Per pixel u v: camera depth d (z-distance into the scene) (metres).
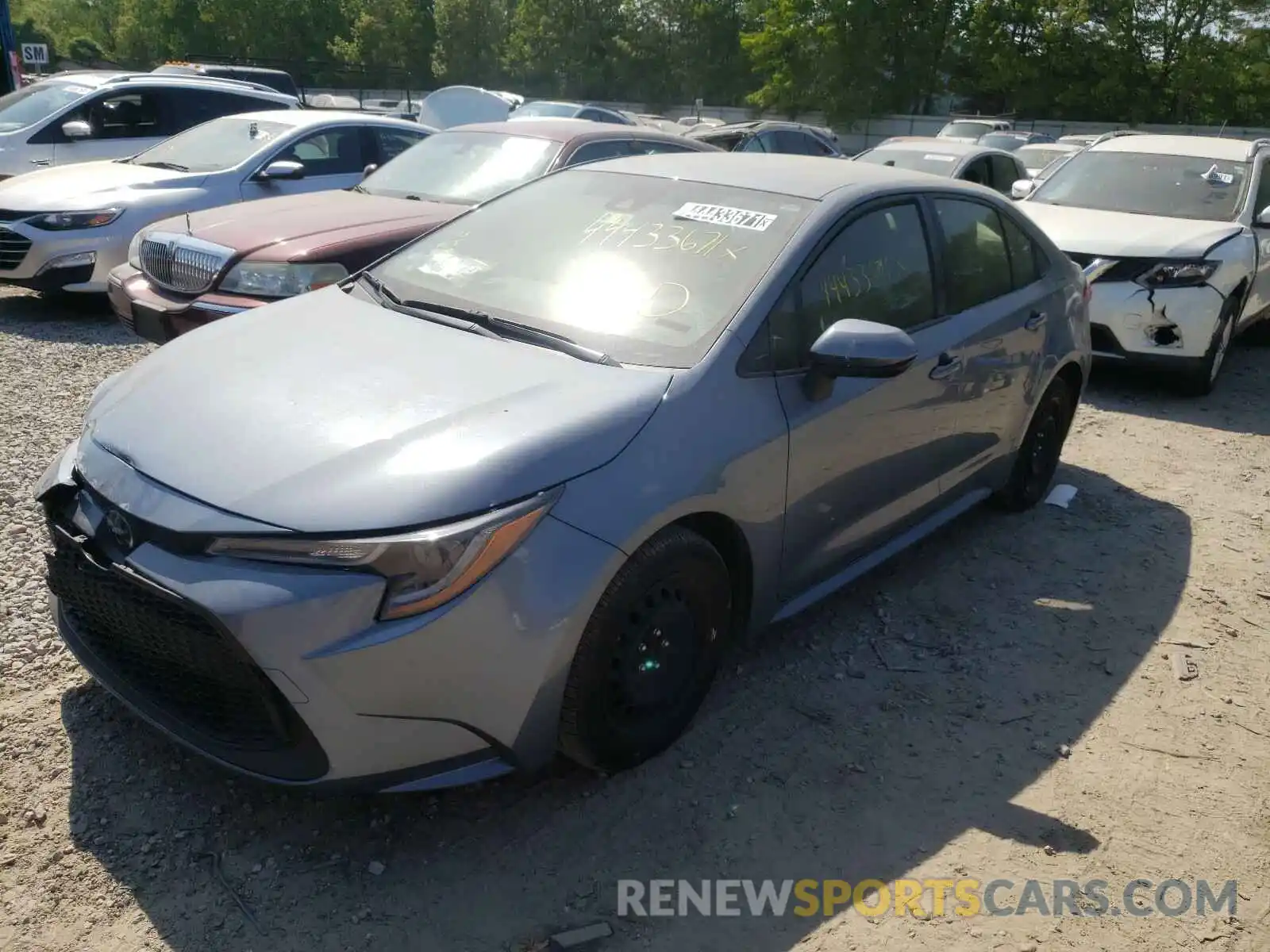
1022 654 3.91
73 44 59.22
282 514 2.46
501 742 2.63
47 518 2.91
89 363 6.81
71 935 2.42
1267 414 7.18
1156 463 6.10
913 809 3.03
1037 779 3.20
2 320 7.91
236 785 2.94
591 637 2.72
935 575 4.51
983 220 4.52
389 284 3.82
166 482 2.60
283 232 6.03
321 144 8.78
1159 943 2.61
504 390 2.91
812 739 3.31
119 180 8.12
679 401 2.97
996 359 4.33
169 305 5.96
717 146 16.34
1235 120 38.94
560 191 4.14
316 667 2.40
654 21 49.56
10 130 9.93
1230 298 7.17
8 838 2.69
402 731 2.50
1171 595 4.45
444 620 2.46
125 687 2.81
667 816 2.93
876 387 3.59
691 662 3.09
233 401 2.88
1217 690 3.75
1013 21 40.81
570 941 2.49
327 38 55.19
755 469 3.11
